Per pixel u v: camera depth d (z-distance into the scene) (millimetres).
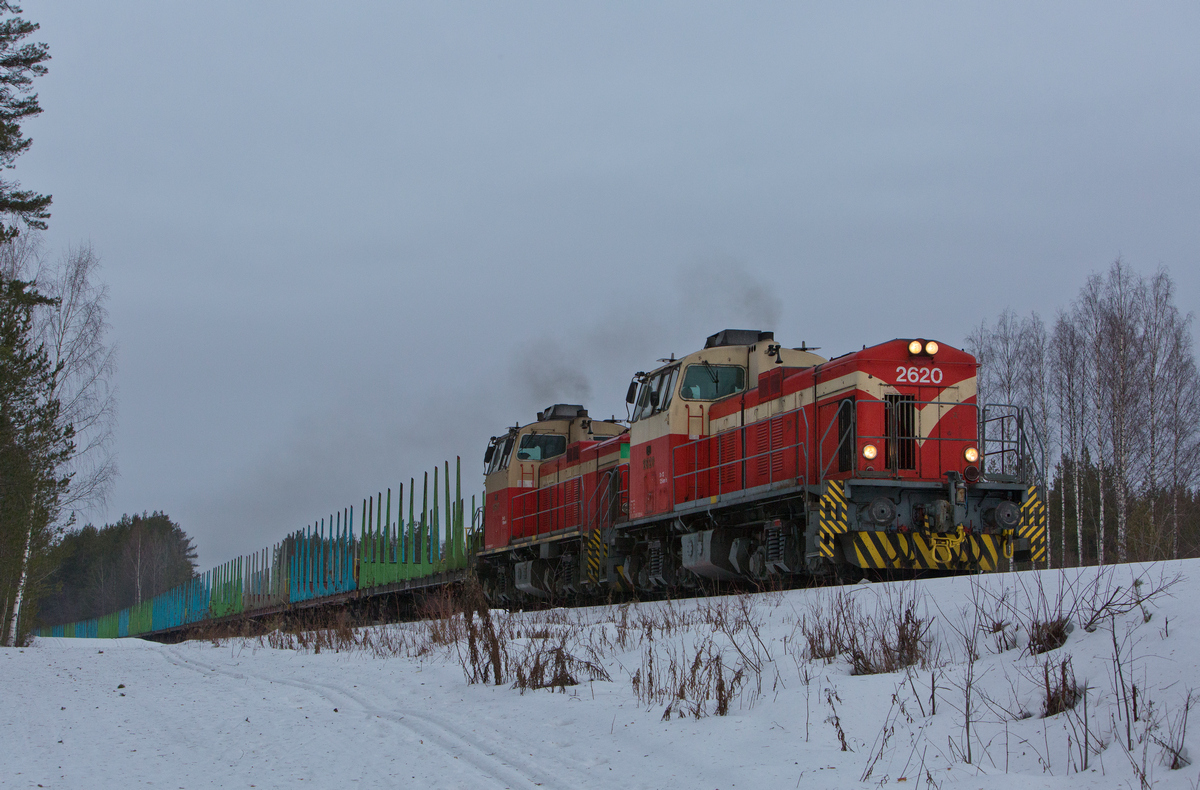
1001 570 15203
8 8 28234
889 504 14719
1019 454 15477
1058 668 6809
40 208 28375
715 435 19375
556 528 25734
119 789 6391
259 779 6633
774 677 8789
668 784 6020
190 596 57062
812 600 12125
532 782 6246
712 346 20422
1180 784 4887
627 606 16125
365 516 36844
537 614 18797
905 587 11086
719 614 11914
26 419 29078
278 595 44031
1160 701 5832
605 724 7844
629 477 21828
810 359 19031
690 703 8148
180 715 9742
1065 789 5176
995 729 6250
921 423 15703
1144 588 7977
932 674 7137
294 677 12844
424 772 6633
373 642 17625
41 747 8008
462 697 9898
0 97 27828
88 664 16312
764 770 6086
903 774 5754
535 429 28188
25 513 28953
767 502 16828
